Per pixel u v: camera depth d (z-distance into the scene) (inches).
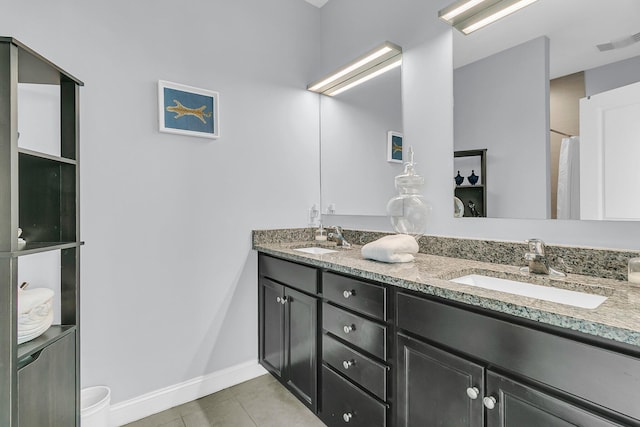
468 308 36.4
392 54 73.0
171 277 69.2
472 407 35.6
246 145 80.2
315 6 94.5
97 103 60.7
